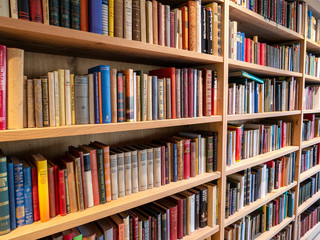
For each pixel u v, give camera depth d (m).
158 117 1.00
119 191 0.93
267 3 1.44
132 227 0.94
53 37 0.69
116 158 0.91
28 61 0.90
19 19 0.61
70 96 0.78
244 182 1.46
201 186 1.26
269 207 1.67
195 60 1.13
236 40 1.28
